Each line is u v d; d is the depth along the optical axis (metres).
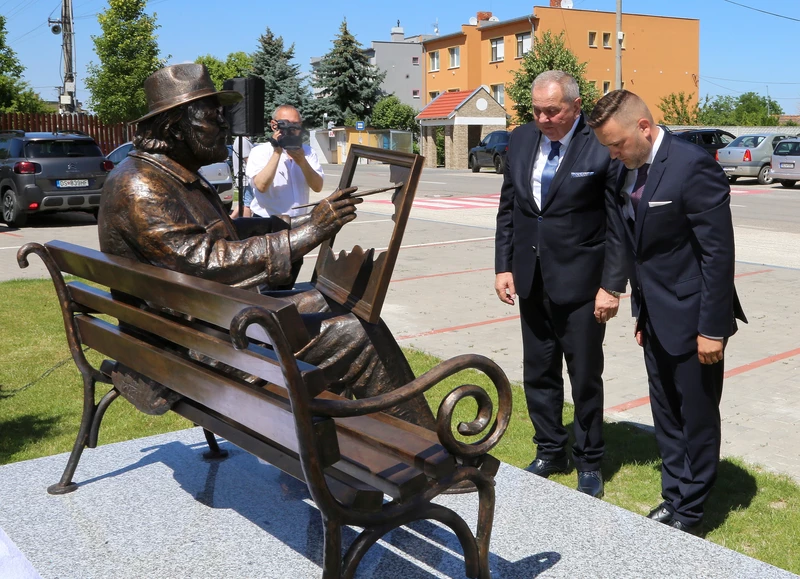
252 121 6.38
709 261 3.13
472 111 41.53
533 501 3.24
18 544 2.88
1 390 5.93
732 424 4.96
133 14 26.34
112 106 26.25
